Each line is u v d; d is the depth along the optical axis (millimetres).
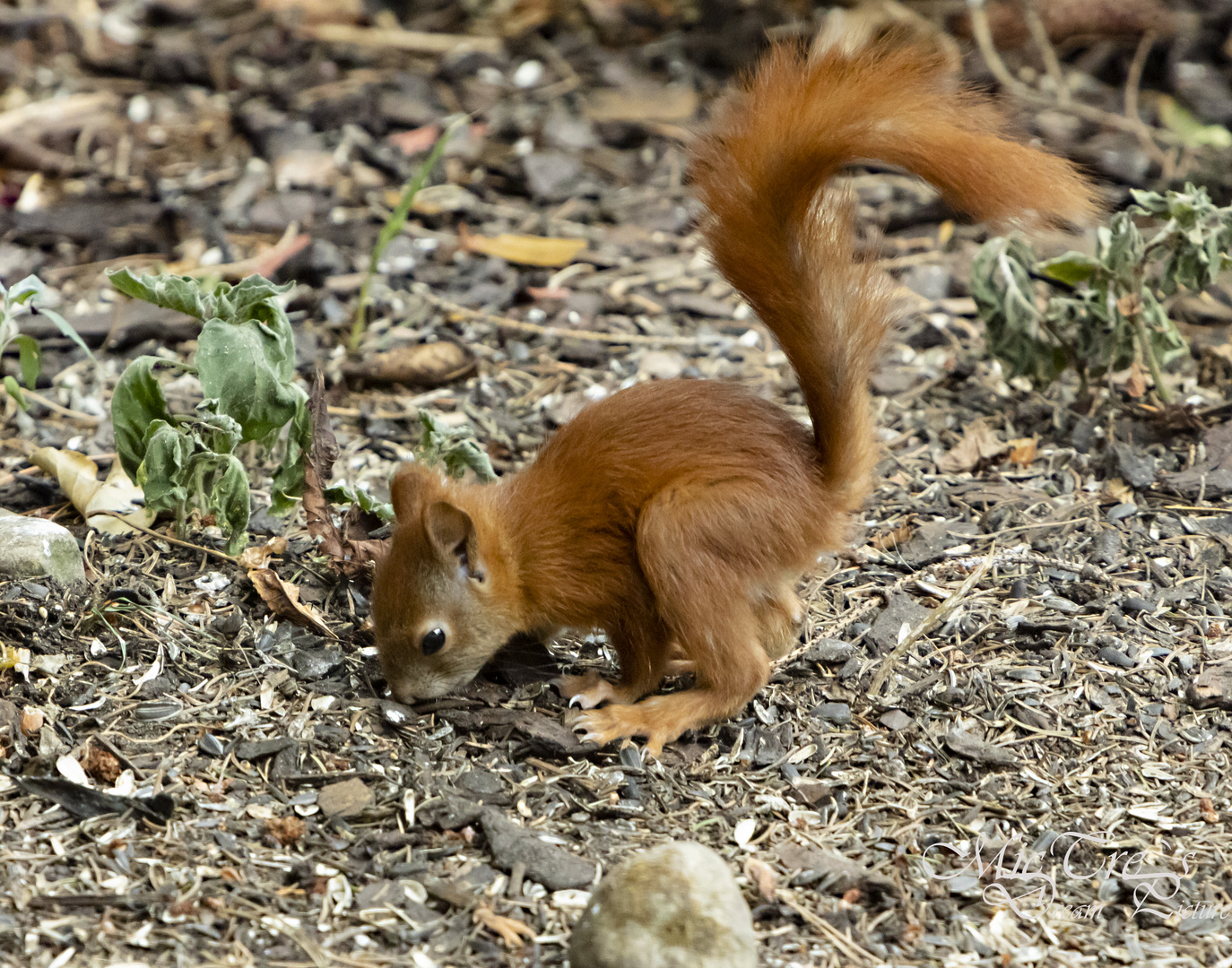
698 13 19391
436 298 13742
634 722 7812
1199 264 10898
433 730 7879
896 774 7707
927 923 6672
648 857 6172
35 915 6406
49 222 14695
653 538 7562
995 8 18641
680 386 8180
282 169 15938
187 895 6578
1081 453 11141
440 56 18750
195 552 9438
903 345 13109
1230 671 8445
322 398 9156
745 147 7672
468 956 6332
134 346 12906
